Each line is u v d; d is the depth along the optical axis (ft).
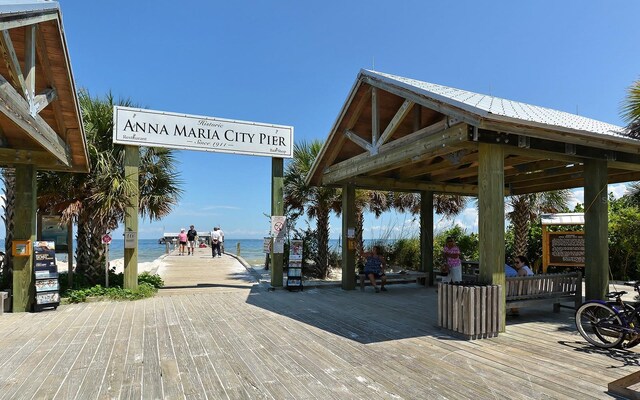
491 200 19.31
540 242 50.75
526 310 25.17
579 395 12.14
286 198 45.11
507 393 12.32
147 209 34.42
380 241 56.95
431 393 12.37
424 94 20.39
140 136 31.22
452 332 19.17
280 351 16.63
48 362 15.21
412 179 36.40
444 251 33.06
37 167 26.68
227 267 55.67
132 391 12.57
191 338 18.60
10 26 14.69
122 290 29.50
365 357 15.87
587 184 24.00
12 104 16.06
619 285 38.37
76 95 23.76
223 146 34.30
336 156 34.06
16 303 24.20
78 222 33.94
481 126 17.20
